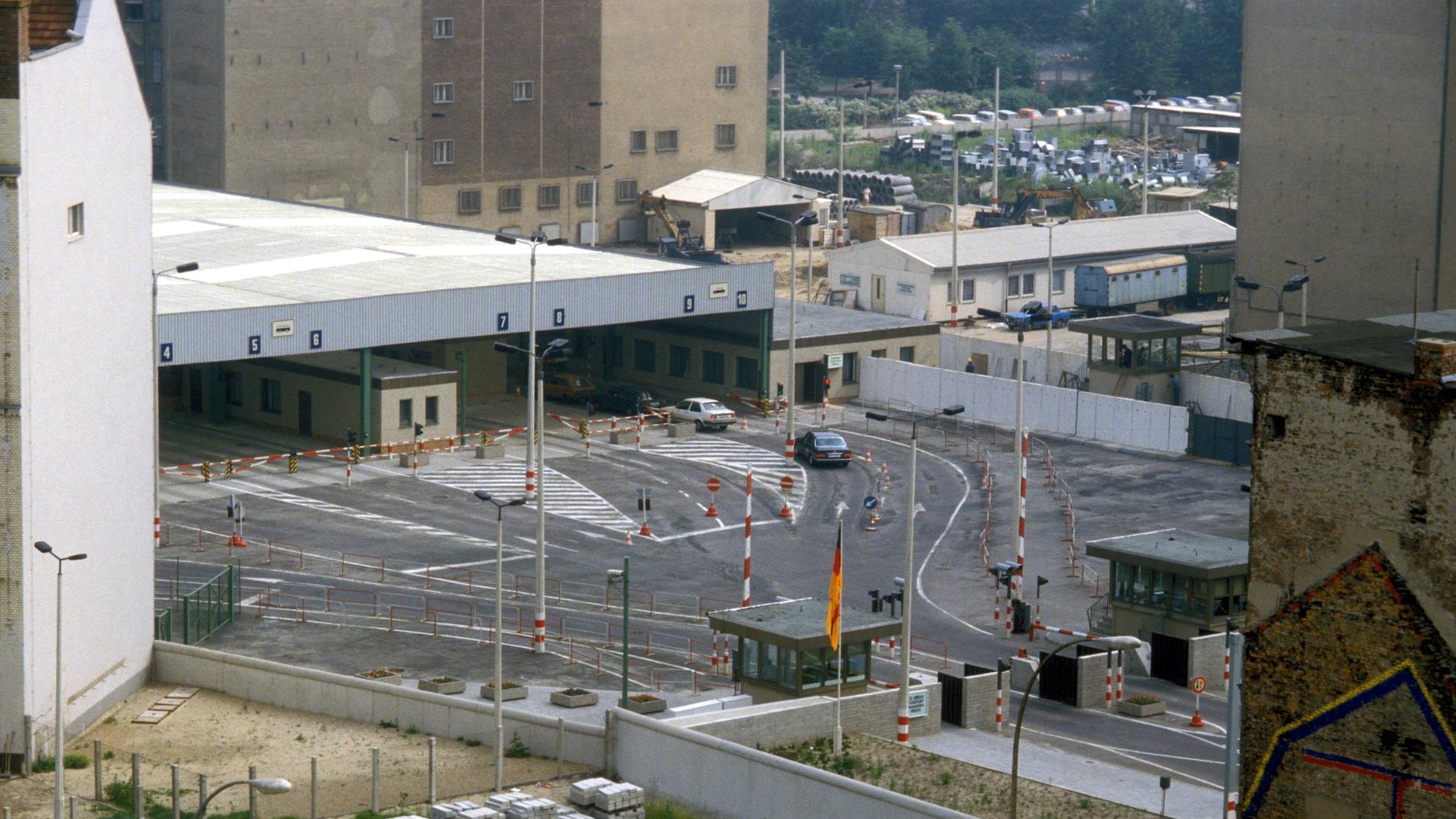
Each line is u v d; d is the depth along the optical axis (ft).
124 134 441.68
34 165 390.01
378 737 410.93
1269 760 311.06
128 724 420.77
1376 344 308.40
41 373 393.50
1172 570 487.61
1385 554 295.89
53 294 400.67
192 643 476.54
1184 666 465.06
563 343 625.82
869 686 419.13
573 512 615.16
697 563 563.07
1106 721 433.07
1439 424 288.51
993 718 425.69
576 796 360.07
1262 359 307.99
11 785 381.40
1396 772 297.33
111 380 432.66
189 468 654.94
